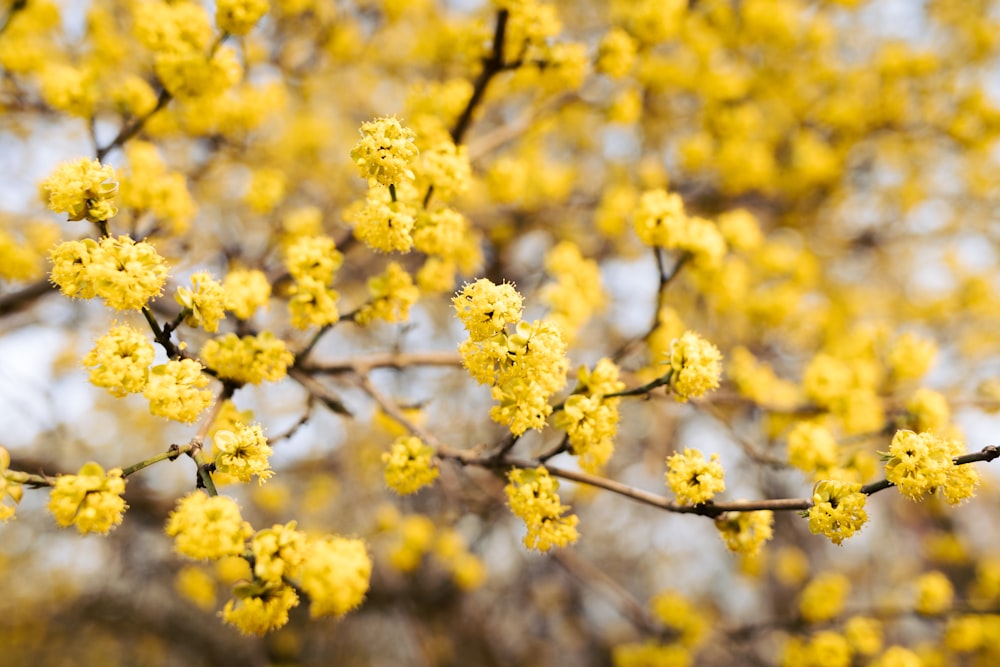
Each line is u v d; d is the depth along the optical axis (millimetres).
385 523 6113
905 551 10633
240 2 3342
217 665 9320
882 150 7719
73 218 2363
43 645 9391
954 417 4953
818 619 5562
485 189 5457
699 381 2631
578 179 7676
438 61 6777
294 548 2248
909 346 4625
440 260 3637
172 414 2326
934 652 5789
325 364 3898
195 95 3588
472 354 2443
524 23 3682
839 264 8844
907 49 6844
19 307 4543
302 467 7160
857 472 3809
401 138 2432
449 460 3129
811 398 4602
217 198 6340
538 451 6539
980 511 10477
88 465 2238
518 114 7176
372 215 2764
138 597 8930
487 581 9094
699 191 7496
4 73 4426
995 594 6285
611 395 2783
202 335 4195
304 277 3002
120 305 2283
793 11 6941
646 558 10922
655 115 7660
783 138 7742
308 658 9852
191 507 2195
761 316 6070
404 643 10711
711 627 6074
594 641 10398
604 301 4715
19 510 7906
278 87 4766
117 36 4973
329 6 5590
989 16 7387
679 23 5902
